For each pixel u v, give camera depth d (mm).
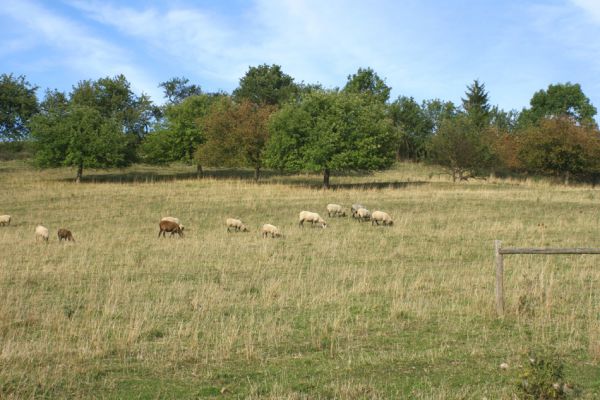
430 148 57062
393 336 10836
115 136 53969
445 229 25922
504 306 12508
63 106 57469
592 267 17047
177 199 37781
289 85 107375
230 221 27109
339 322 11586
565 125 52594
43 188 44594
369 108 48969
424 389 8125
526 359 7684
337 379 8516
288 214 32094
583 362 9289
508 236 23734
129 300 13664
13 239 24500
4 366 8938
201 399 7855
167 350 9898
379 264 18484
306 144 46000
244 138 51562
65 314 12258
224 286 15219
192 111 62812
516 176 63375
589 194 38000
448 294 14172
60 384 8352
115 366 9148
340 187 46750
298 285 15117
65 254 20656
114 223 29750
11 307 12742
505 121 91875
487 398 7676
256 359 9523
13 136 64375
